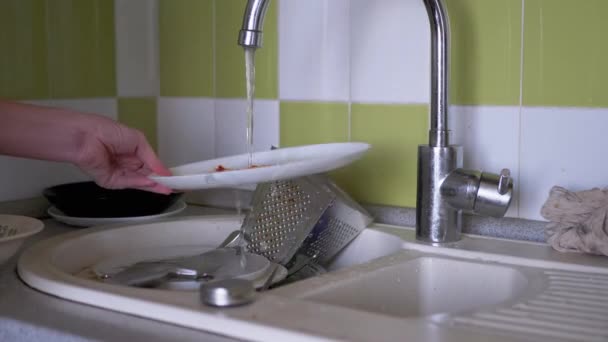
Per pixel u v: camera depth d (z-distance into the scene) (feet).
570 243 2.77
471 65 3.16
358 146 3.04
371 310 2.59
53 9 3.84
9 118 2.84
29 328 2.03
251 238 3.04
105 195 3.69
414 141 3.36
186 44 4.16
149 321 2.02
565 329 1.92
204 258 2.79
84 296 2.20
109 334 1.91
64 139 2.88
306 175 2.80
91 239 3.09
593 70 2.88
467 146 3.20
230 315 1.92
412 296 2.79
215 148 4.10
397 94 3.39
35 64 3.76
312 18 3.64
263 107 3.87
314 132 3.69
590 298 2.26
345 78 3.56
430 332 1.83
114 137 2.91
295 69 3.73
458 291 2.78
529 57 3.02
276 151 3.25
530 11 3.00
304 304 2.05
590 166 2.92
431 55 2.88
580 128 2.93
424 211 2.99
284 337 1.79
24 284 2.44
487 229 3.16
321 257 3.25
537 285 2.42
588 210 2.77
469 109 3.19
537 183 3.05
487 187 2.77
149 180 2.89
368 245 3.30
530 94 3.03
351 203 3.15
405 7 3.33
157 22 4.27
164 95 4.29
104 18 4.12
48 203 3.82
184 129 4.22
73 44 3.96
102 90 4.13
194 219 3.48
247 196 3.91
